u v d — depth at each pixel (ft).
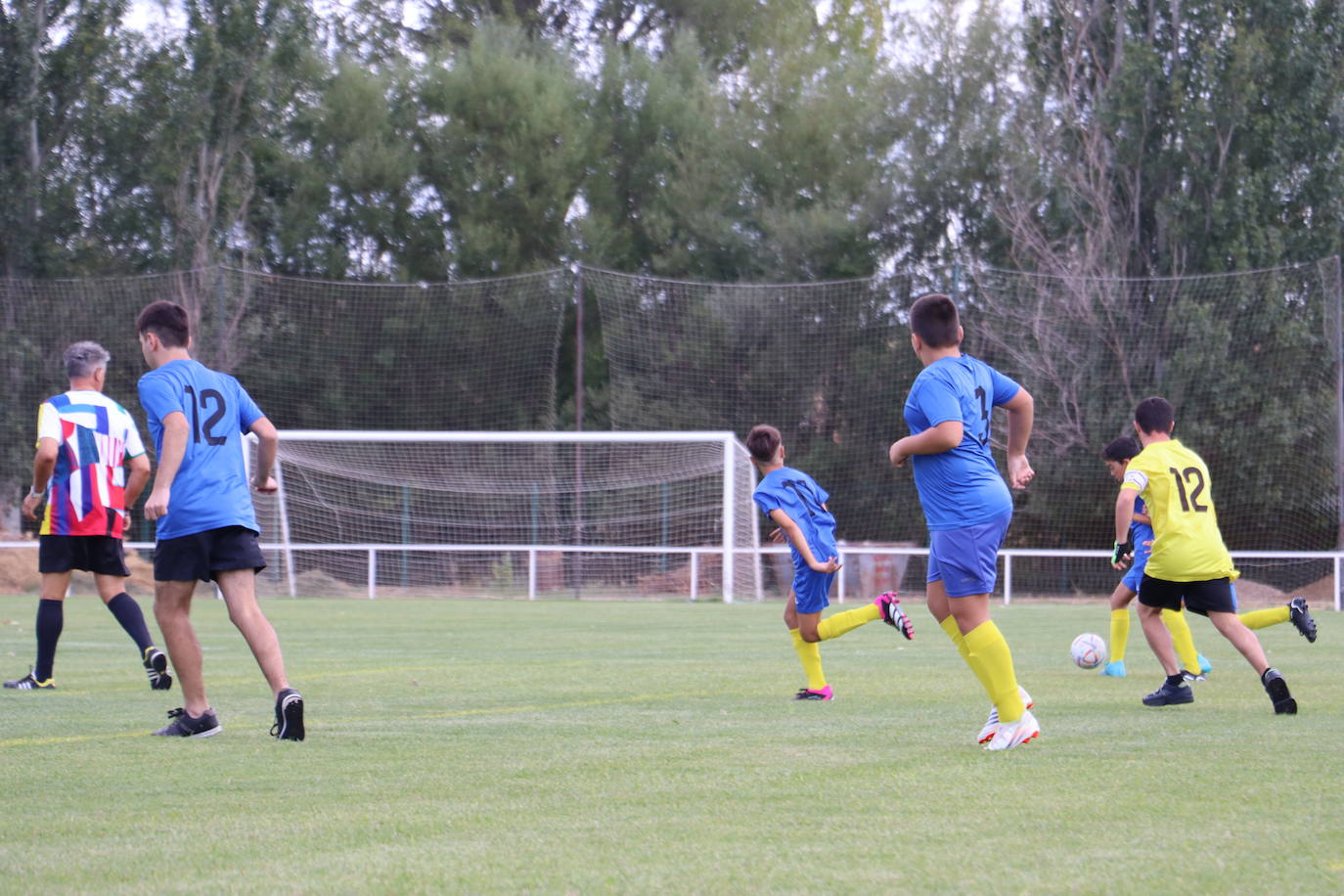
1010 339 125.29
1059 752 22.67
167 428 24.09
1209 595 29.68
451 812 17.49
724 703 31.30
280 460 114.32
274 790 19.15
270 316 140.77
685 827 16.48
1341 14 130.00
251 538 25.08
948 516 22.91
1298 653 47.91
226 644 52.37
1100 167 131.95
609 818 17.07
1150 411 31.42
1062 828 16.34
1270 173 128.06
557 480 124.98
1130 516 30.78
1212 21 129.59
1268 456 119.03
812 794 18.66
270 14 153.89
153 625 63.62
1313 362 118.73
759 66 167.22
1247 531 121.70
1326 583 109.40
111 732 25.88
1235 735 25.12
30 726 26.86
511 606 90.12
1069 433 122.52
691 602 100.89
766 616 77.25
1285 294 120.26
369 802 18.22
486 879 13.88
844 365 136.05
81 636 56.85
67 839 15.93
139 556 119.24
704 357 136.77
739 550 101.71
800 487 32.91
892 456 23.29
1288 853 14.96
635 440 103.91
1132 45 132.16
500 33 166.30
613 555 116.47
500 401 144.77
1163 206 130.31
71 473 34.55
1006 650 23.13
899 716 28.48
